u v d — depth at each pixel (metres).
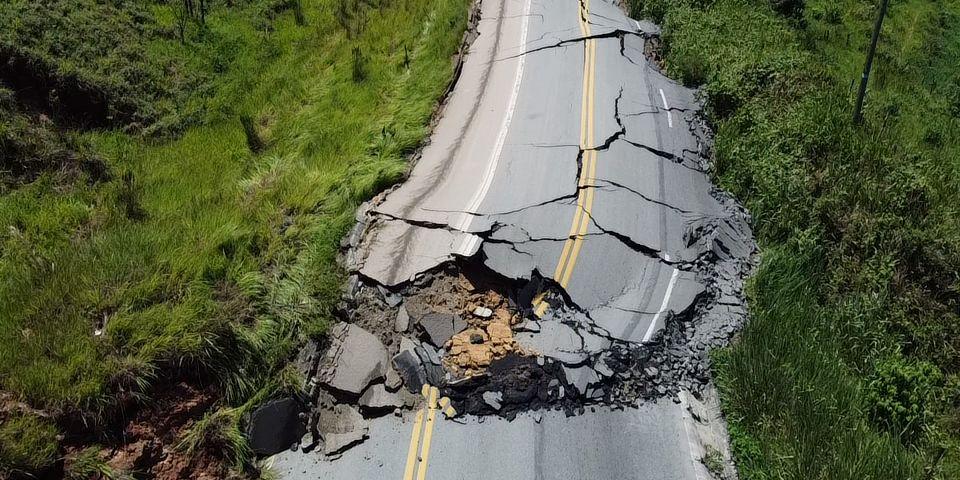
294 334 8.85
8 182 10.13
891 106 16.25
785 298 10.21
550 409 8.38
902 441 8.52
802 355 9.12
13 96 11.22
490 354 8.93
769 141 13.48
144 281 8.41
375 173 11.99
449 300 9.75
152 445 7.38
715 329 9.70
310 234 10.33
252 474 7.62
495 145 13.30
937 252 10.77
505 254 10.33
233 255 9.51
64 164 10.82
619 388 8.69
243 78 14.80
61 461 6.91
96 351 7.52
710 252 10.91
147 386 7.53
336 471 7.66
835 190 12.02
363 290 9.73
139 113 12.77
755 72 15.69
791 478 7.67
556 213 11.22
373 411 8.29
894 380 8.91
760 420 8.38
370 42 17.05
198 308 8.29
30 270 8.43
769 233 11.75
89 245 8.98
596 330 9.38
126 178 10.81
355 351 8.84
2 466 6.45
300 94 14.71
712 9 19.75
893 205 11.77
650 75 16.39
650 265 10.52
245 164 12.23
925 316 10.23
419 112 14.27
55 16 13.00
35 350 7.35
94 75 12.52
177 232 9.59
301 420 8.12
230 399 8.05
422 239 10.59
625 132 13.75
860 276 10.74
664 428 8.29
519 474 7.65
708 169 13.27
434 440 7.98
